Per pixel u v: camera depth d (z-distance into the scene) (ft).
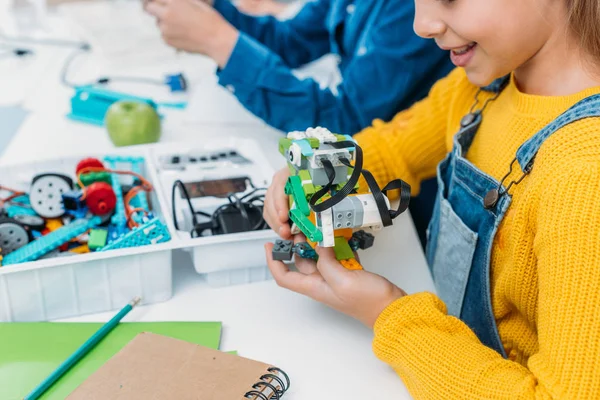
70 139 3.82
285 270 2.30
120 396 1.84
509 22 1.93
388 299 2.08
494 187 2.25
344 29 4.25
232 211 2.74
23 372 2.05
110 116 3.60
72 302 2.37
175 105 4.30
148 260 2.40
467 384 1.85
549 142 1.90
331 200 1.85
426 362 1.93
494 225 2.21
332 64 5.10
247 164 3.24
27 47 5.22
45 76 4.70
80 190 2.76
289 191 2.20
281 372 1.99
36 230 2.72
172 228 2.55
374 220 1.96
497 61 2.05
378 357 2.08
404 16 3.48
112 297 2.43
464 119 2.63
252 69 3.62
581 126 1.83
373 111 3.61
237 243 2.52
